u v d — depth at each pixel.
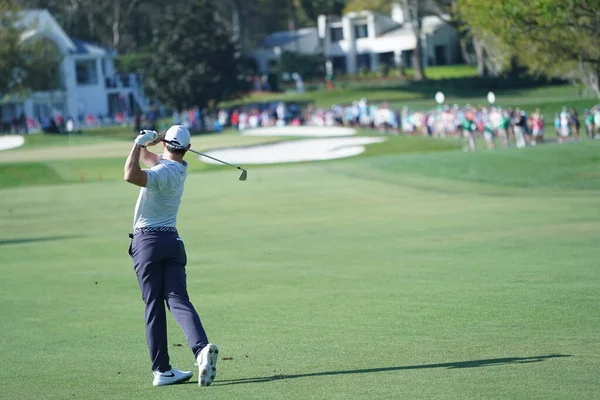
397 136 164.62
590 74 123.00
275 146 151.25
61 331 26.17
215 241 49.66
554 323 23.92
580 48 106.38
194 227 58.38
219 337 24.38
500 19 93.31
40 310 29.81
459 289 30.00
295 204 71.88
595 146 96.62
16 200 87.38
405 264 37.00
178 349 23.88
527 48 110.81
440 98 174.38
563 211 56.91
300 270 36.69
